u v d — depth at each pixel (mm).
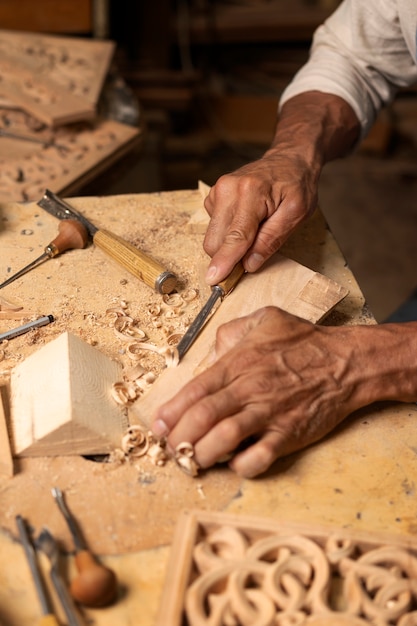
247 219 1435
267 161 1580
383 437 1238
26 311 1424
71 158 2111
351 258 3521
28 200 1924
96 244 1565
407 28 1714
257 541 1055
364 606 983
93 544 1062
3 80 2285
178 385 1253
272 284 1438
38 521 1084
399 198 3871
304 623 954
